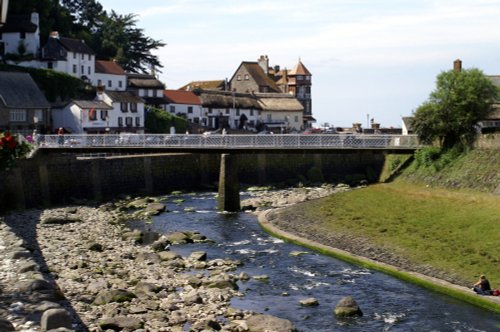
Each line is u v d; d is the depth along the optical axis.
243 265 50.81
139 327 33.06
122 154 100.12
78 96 139.50
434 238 53.03
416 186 76.56
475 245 49.59
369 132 155.75
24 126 116.94
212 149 83.25
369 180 107.38
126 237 59.84
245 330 34.53
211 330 33.47
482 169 72.12
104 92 136.75
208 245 58.88
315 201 74.12
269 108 185.12
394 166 100.00
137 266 48.22
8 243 43.81
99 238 59.41
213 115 170.88
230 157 79.81
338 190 95.12
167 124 150.62
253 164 109.62
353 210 66.62
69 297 37.69
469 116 80.81
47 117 122.81
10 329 26.27
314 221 65.31
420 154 83.25
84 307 35.62
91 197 90.12
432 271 46.59
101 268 46.31
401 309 39.41
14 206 75.62
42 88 132.25
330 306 40.03
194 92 172.00
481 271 44.69
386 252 52.31
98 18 190.50
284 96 190.00
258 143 83.19
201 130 152.75
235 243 59.78
